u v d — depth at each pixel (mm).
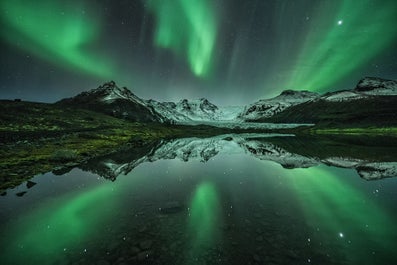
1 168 24328
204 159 37094
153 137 93938
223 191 18484
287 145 61156
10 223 12383
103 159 34938
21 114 74625
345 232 11023
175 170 27703
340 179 21953
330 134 119875
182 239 10578
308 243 10023
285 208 14492
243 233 11086
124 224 12258
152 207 14828
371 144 57719
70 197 16828
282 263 8547
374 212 13555
